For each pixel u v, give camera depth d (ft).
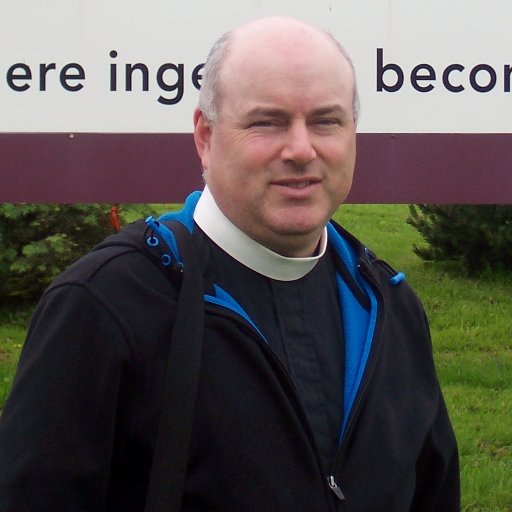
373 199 15.74
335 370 8.37
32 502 7.34
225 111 8.03
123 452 7.63
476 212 39.32
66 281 7.70
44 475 7.36
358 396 8.20
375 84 15.62
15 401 7.55
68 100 15.49
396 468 8.27
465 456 23.03
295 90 7.85
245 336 7.82
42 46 15.47
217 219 8.32
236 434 7.61
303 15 15.57
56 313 7.61
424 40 15.61
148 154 15.57
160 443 7.43
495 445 23.90
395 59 15.61
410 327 9.13
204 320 7.75
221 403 7.63
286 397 7.83
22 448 7.40
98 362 7.47
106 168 15.58
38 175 15.56
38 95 15.52
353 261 8.98
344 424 8.13
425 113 15.65
